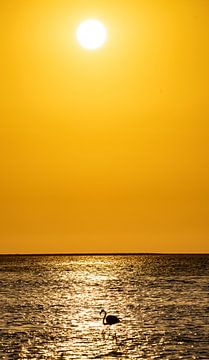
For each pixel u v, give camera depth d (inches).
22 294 4192.9
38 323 2755.9
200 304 3393.2
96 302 3627.0
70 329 2586.1
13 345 2256.4
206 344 2235.5
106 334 2459.4
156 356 2069.4
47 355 2097.7
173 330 2516.0
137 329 2559.1
